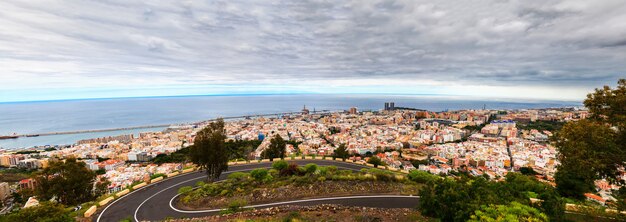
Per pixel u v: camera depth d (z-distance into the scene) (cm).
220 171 2791
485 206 995
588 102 1205
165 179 3042
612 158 1030
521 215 952
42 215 1266
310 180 2109
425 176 2211
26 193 2591
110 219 1869
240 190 2105
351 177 2156
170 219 1591
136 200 2281
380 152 7288
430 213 1166
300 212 1492
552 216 1059
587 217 1191
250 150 6475
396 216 1396
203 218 1545
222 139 2811
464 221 993
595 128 1084
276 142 4241
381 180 2142
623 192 1091
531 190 1633
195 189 2558
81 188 2608
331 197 1875
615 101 1084
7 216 1223
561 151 1260
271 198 1925
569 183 1744
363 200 1778
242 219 1433
